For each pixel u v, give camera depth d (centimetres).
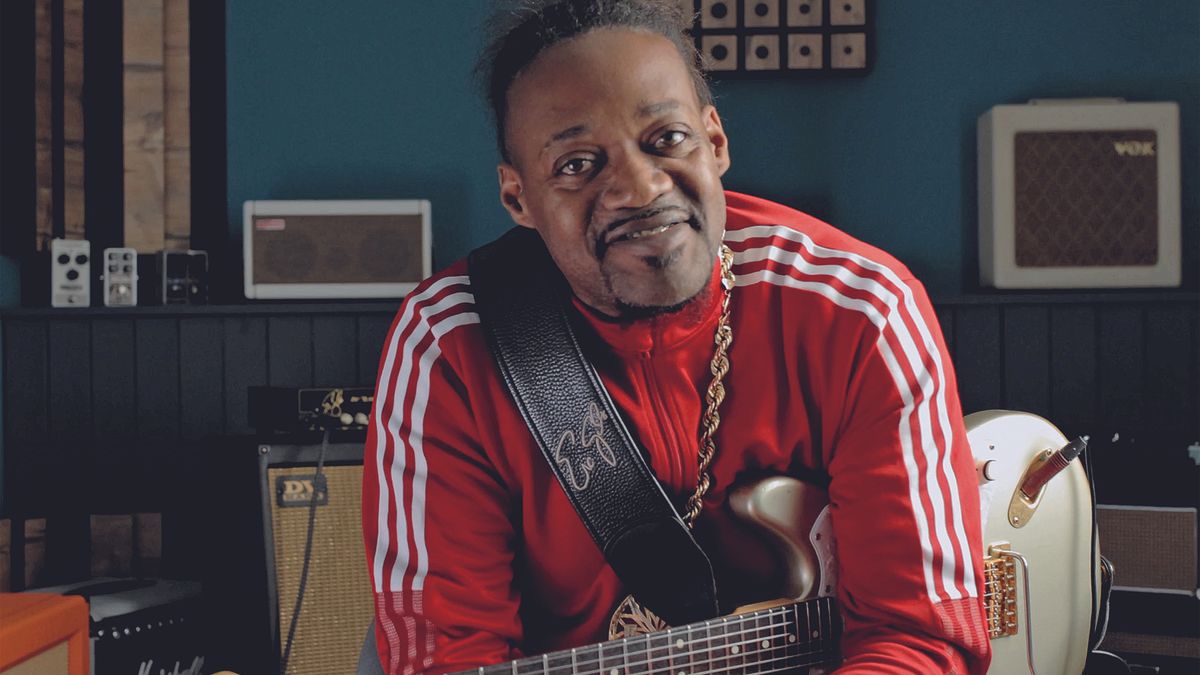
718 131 101
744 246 109
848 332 102
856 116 271
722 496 110
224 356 259
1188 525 221
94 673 211
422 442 110
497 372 109
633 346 106
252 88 266
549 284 109
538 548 114
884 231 271
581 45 90
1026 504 155
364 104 268
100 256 259
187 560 257
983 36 269
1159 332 255
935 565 100
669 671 101
